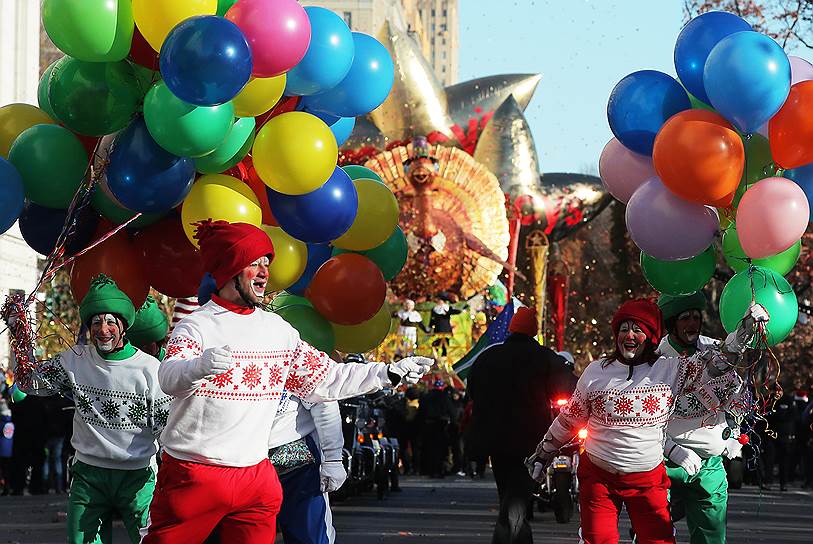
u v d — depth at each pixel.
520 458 10.44
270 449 8.17
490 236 41.47
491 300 41.59
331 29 8.80
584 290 55.78
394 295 40.72
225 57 7.73
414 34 50.00
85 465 8.50
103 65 8.41
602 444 8.42
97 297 8.47
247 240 6.70
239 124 8.72
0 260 34.41
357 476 19.61
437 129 48.62
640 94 8.93
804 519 17.81
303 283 9.99
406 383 6.86
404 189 41.12
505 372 10.54
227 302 6.72
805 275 23.98
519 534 10.30
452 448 30.17
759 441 9.10
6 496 21.38
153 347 10.09
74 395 8.51
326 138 8.98
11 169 8.59
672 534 8.47
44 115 9.23
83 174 8.77
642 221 8.99
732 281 9.13
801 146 8.62
